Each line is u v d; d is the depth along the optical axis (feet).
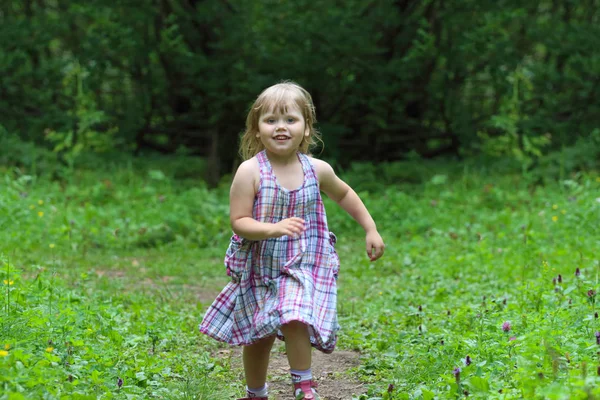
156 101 53.42
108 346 17.30
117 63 50.21
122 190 43.19
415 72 49.01
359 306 24.58
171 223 36.63
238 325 14.16
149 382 15.64
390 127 52.44
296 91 14.57
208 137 52.60
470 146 52.11
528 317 17.70
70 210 37.50
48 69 49.42
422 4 50.80
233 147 51.29
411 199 42.45
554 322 16.96
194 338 20.03
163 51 47.50
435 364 16.11
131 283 27.91
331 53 47.29
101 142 51.72
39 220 34.55
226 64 48.16
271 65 48.39
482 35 47.32
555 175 46.03
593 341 15.99
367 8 50.16
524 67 50.01
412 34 50.60
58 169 46.55
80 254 31.78
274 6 48.19
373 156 54.24
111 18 48.03
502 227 35.73
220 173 51.21
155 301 24.47
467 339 16.62
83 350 16.17
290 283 13.78
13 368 12.93
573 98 50.60
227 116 49.73
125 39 47.06
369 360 18.19
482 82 52.44
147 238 35.40
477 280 26.73
